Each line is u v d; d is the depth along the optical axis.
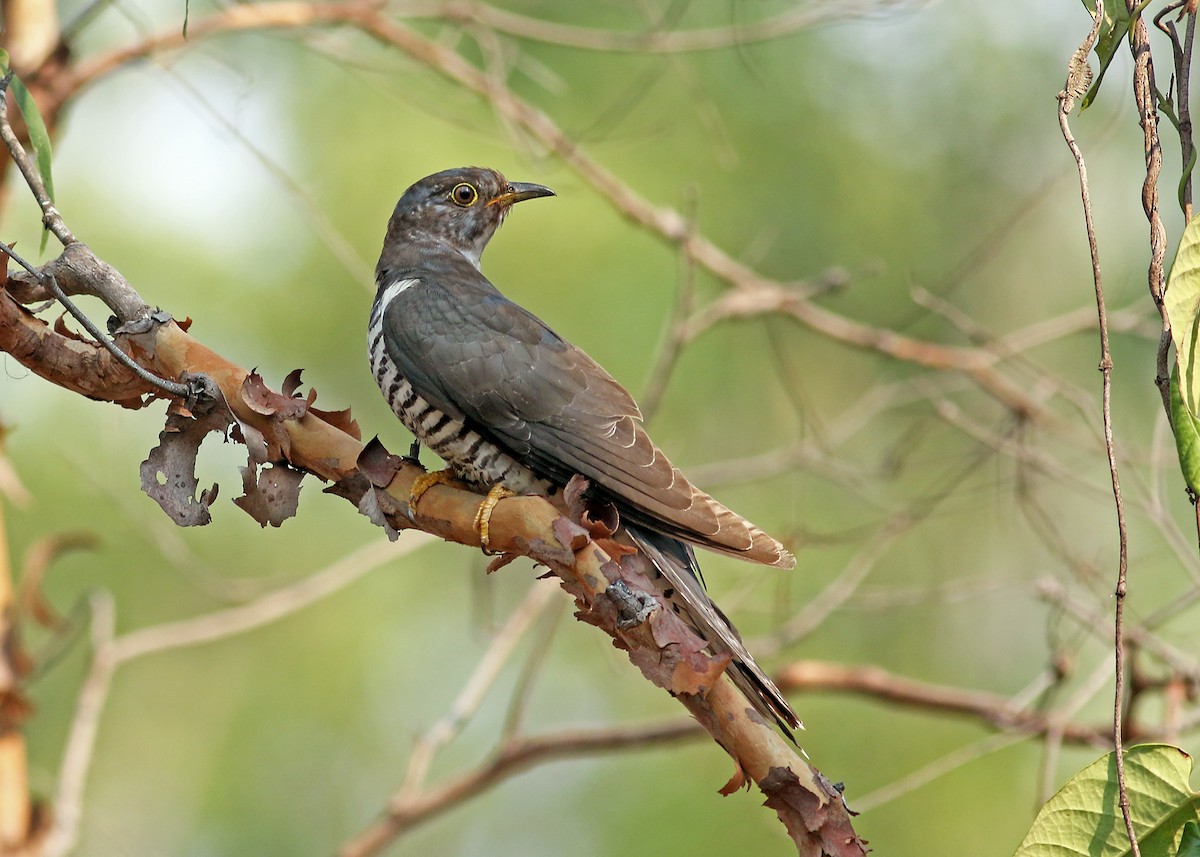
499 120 11.95
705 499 6.70
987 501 13.80
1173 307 4.71
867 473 12.29
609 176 11.25
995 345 11.02
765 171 13.80
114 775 13.25
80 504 12.71
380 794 13.71
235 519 13.53
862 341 11.54
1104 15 5.09
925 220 14.50
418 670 14.12
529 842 13.74
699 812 12.66
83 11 10.27
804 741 12.69
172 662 13.58
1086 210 4.86
